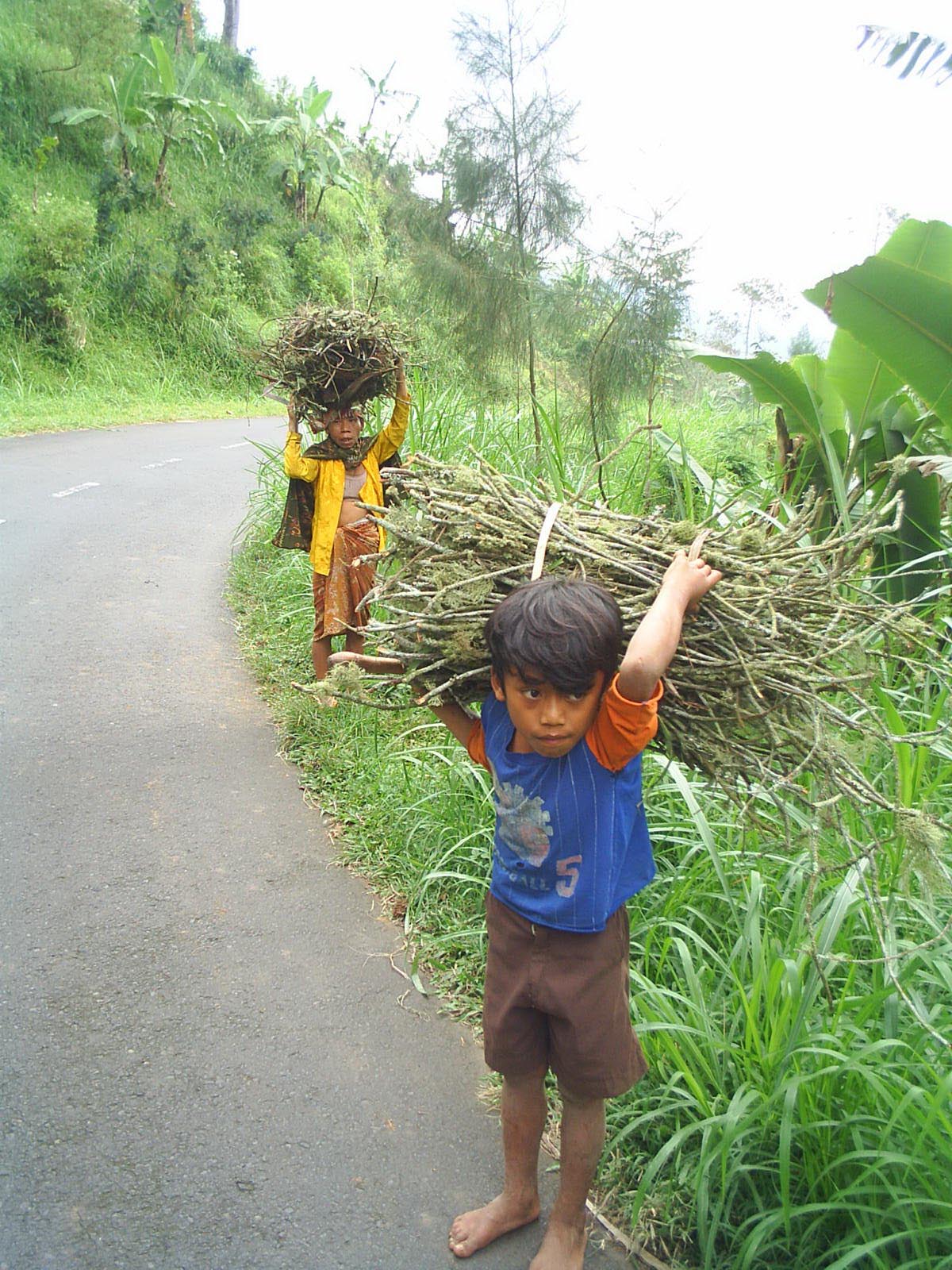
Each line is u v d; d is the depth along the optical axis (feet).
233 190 86.94
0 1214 7.39
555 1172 8.12
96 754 14.80
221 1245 7.30
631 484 17.54
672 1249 7.43
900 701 11.61
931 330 14.06
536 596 6.16
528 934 6.95
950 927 7.84
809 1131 7.23
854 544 7.76
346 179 91.56
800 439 18.06
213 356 70.38
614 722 6.30
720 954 9.48
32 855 12.04
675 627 6.35
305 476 15.87
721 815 11.05
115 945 10.52
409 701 7.68
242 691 17.79
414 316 22.84
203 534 28.99
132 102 75.72
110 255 70.23
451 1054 9.36
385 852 12.51
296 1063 9.09
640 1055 7.20
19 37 81.25
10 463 37.65
